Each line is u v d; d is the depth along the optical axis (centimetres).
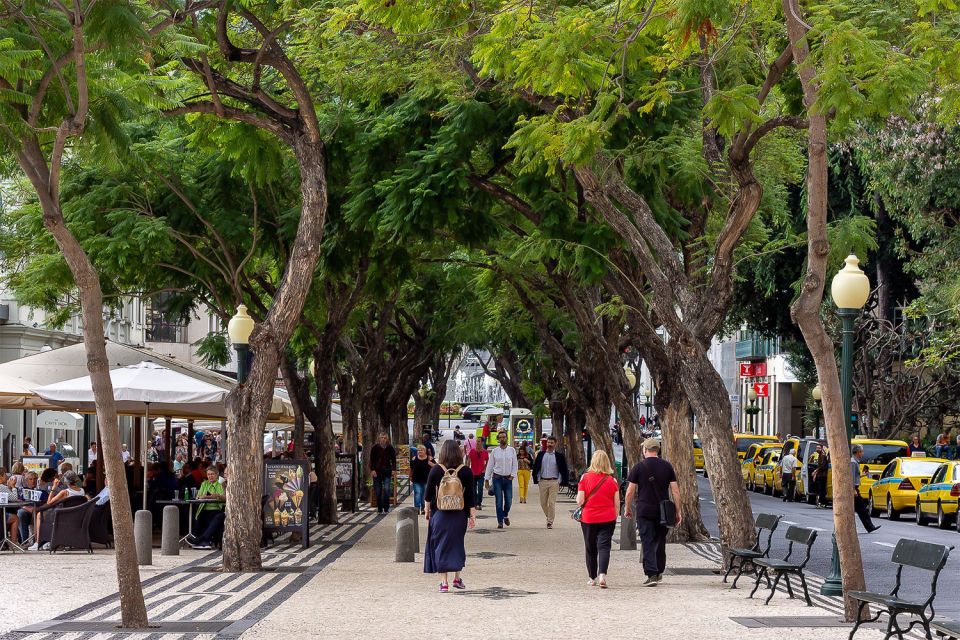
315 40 1945
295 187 2506
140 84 1308
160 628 1224
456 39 1759
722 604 1422
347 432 3706
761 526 1616
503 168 2156
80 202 2398
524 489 3997
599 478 1630
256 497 1850
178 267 2553
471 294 3941
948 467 3044
